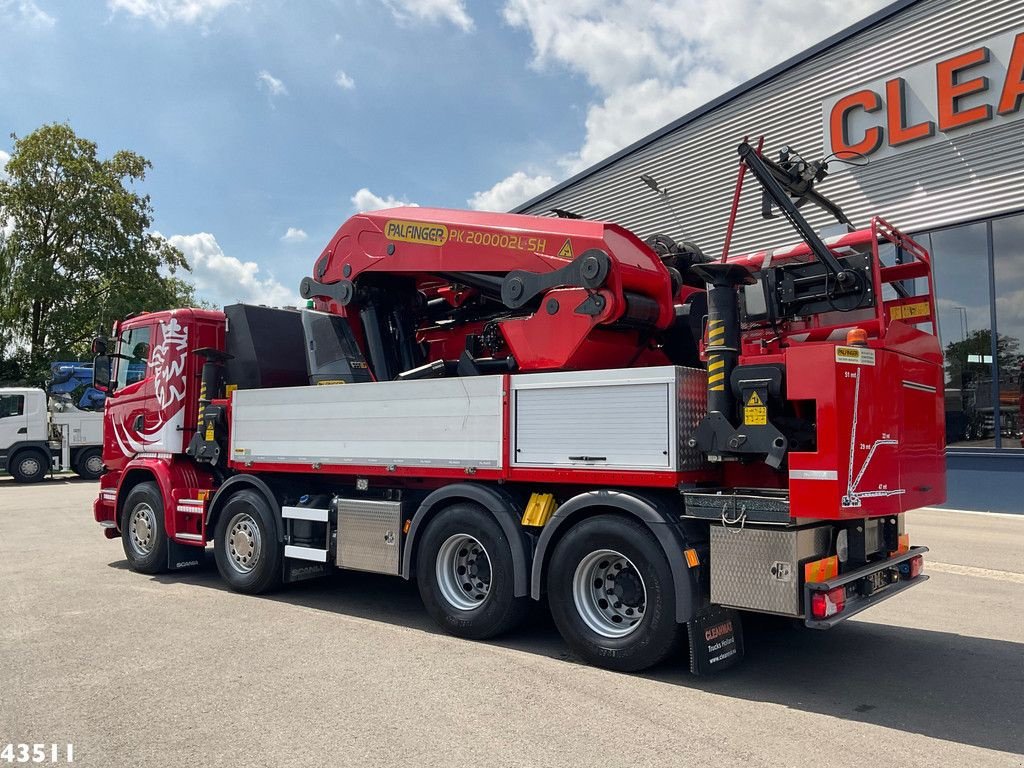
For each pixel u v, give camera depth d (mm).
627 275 5621
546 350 5855
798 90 15742
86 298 32719
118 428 8898
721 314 4852
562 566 5184
